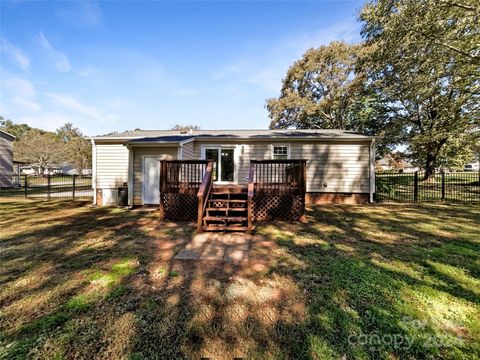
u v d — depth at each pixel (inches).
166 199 246.1
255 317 83.0
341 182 383.6
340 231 198.2
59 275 115.1
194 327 77.8
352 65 732.0
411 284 106.0
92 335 74.4
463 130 443.2
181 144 331.0
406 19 350.9
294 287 103.6
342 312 85.8
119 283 107.2
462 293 98.8
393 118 703.7
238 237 182.1
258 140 394.9
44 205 355.3
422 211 287.3
